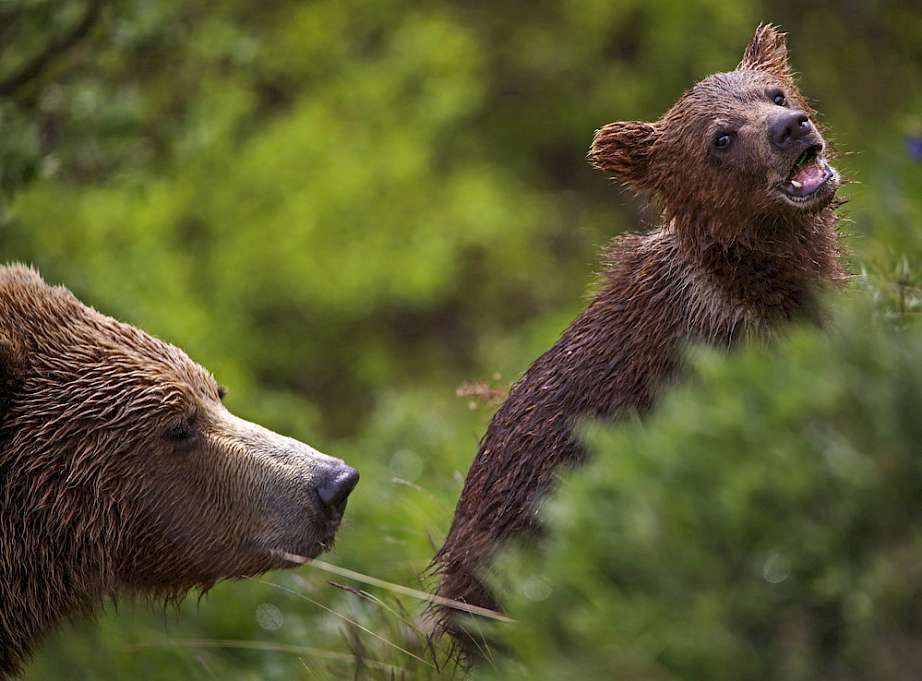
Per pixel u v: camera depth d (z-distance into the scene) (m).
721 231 8.79
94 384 8.78
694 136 9.01
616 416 8.39
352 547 12.04
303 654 10.39
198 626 12.03
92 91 15.66
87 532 8.76
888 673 4.93
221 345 27.92
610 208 33.12
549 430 8.48
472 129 33.06
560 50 33.06
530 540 8.29
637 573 5.49
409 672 8.45
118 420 8.77
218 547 9.20
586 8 32.31
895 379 5.20
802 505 5.20
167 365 9.12
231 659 11.55
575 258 32.22
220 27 18.30
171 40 16.59
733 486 5.28
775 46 9.84
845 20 28.36
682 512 5.38
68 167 16.11
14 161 14.36
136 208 26.69
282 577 12.22
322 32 30.88
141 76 20.30
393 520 12.42
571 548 5.67
